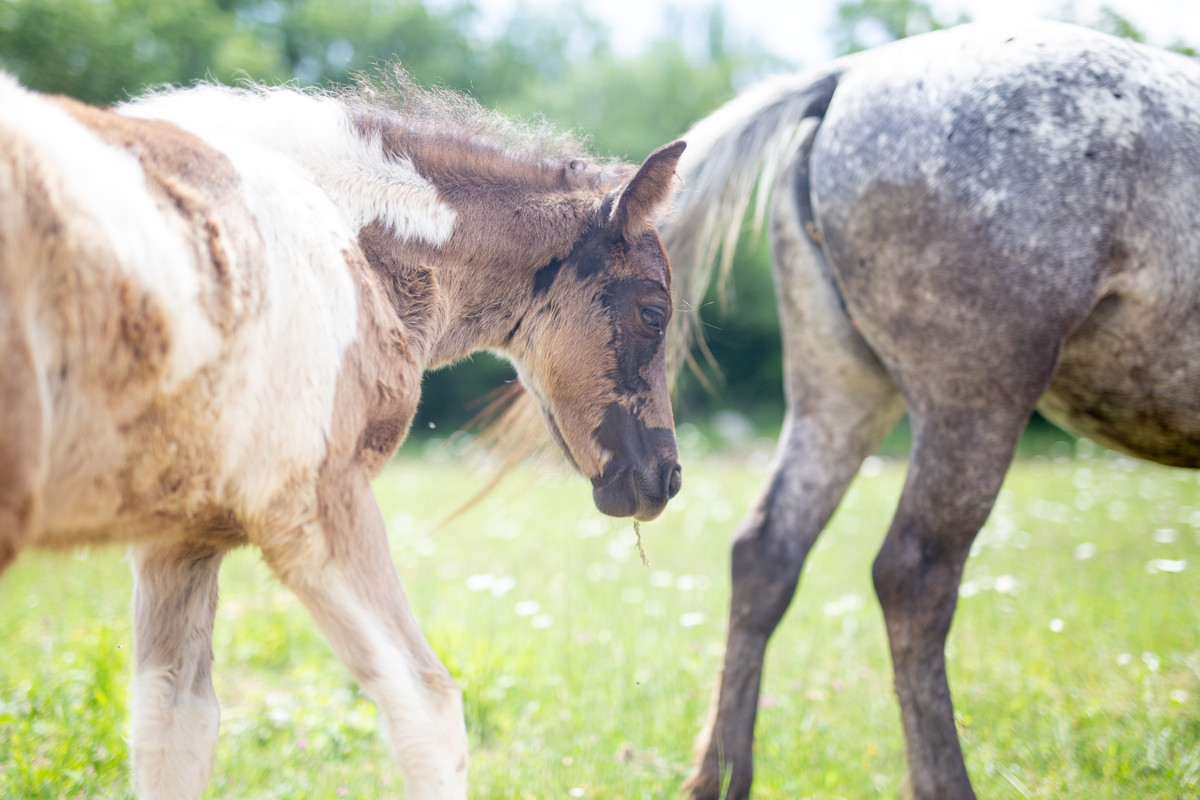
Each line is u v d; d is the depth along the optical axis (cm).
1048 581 505
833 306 319
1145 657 359
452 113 278
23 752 281
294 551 199
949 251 275
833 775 313
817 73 330
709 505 829
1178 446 300
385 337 219
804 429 328
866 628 457
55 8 1579
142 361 170
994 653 406
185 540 211
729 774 296
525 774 305
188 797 219
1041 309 268
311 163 236
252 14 2191
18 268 151
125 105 234
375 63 282
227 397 185
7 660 360
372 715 343
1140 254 274
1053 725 337
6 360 148
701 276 341
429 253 252
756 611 312
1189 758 300
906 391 294
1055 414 322
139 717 218
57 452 166
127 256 167
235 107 234
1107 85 274
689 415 1892
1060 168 269
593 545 639
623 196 260
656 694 368
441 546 622
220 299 182
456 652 371
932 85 286
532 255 265
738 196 334
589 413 273
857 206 293
